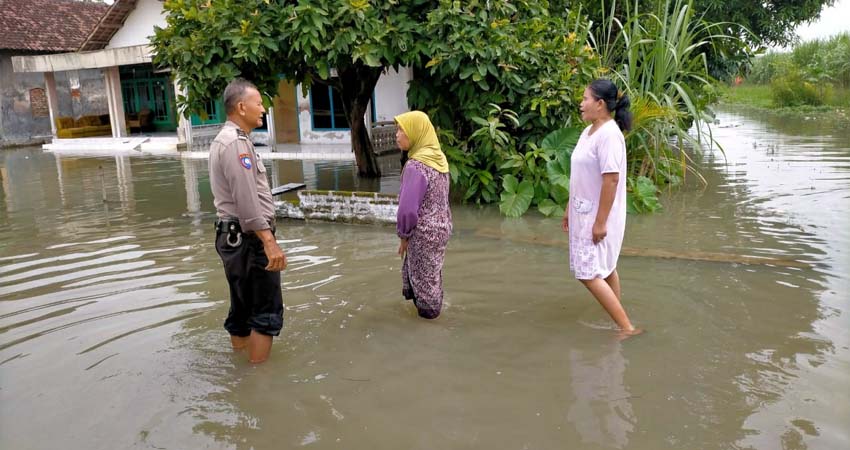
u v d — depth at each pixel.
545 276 5.55
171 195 10.32
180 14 8.16
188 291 5.32
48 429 3.25
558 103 8.18
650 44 9.99
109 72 20.73
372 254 6.35
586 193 4.22
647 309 4.66
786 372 3.61
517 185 8.29
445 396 3.49
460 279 5.53
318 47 7.71
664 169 9.47
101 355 4.11
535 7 9.13
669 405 3.31
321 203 7.92
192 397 3.55
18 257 6.62
